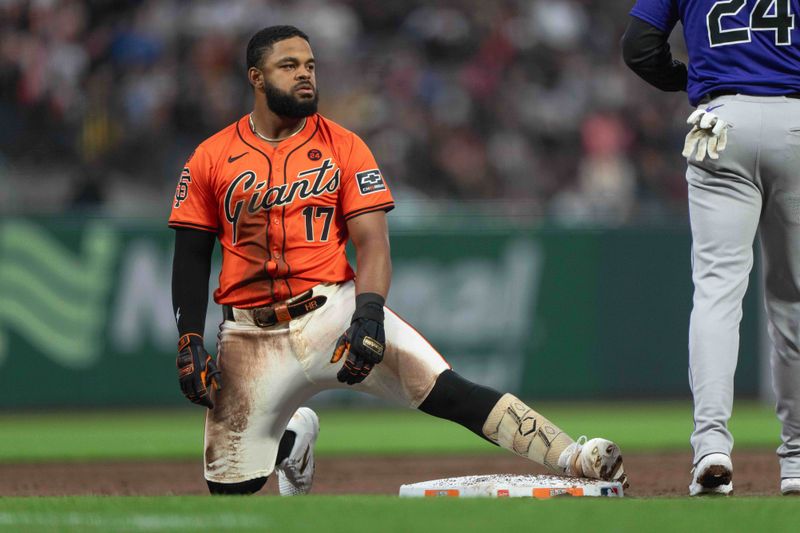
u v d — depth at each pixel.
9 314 41.16
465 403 16.06
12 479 23.47
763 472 22.73
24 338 41.31
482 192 55.94
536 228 44.09
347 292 16.25
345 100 56.84
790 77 15.60
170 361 42.28
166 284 42.25
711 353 15.70
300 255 16.19
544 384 44.16
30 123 51.75
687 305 45.19
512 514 12.23
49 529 11.73
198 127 53.50
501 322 43.84
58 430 36.59
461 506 12.92
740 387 45.47
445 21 60.09
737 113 15.59
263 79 16.25
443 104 57.88
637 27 16.80
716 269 15.95
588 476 15.67
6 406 41.25
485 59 59.75
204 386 16.06
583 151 57.72
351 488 21.36
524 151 57.41
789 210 15.86
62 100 52.41
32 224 41.31
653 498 14.71
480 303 43.69
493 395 16.12
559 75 59.91
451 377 16.09
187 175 16.53
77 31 54.47
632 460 26.53
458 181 55.81
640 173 58.00
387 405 45.41
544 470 24.73
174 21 56.09
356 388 16.48
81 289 41.69
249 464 16.47
